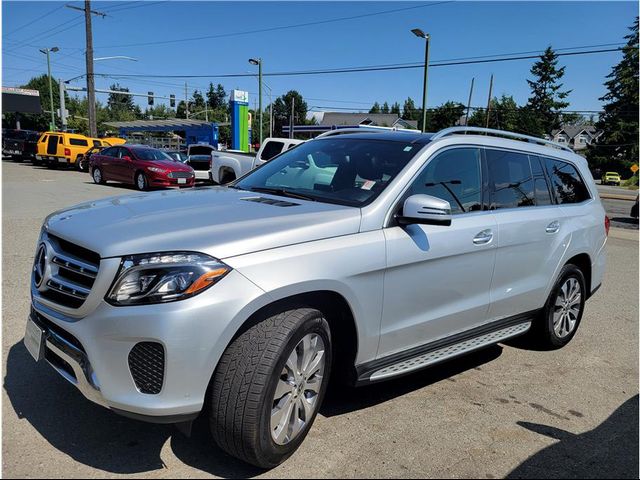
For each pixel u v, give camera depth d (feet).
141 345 8.45
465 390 13.53
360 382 10.95
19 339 14.51
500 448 10.89
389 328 11.23
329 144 14.15
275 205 11.18
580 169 17.79
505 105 292.20
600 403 13.24
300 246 9.69
